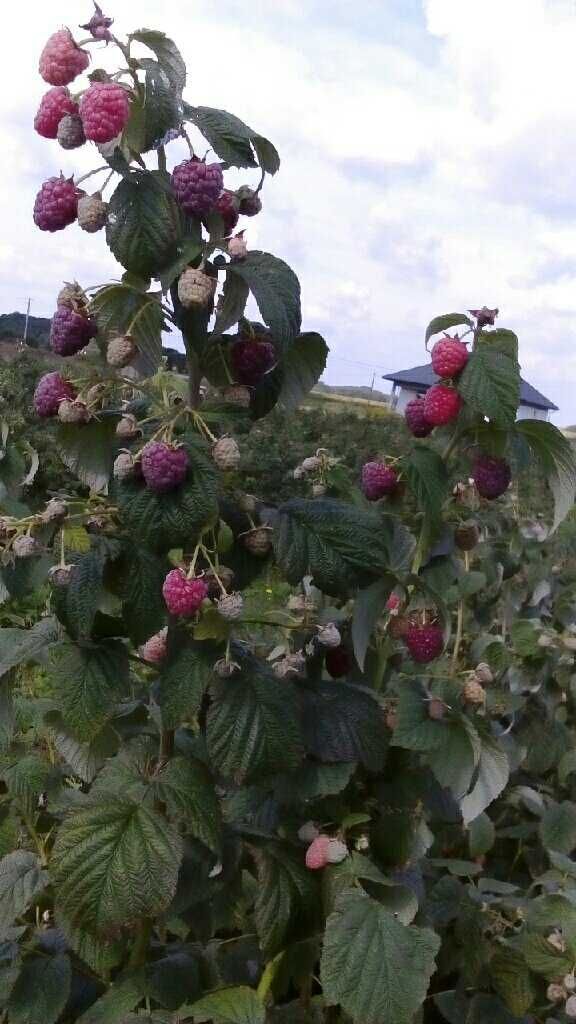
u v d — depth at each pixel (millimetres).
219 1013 438
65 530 473
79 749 543
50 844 583
